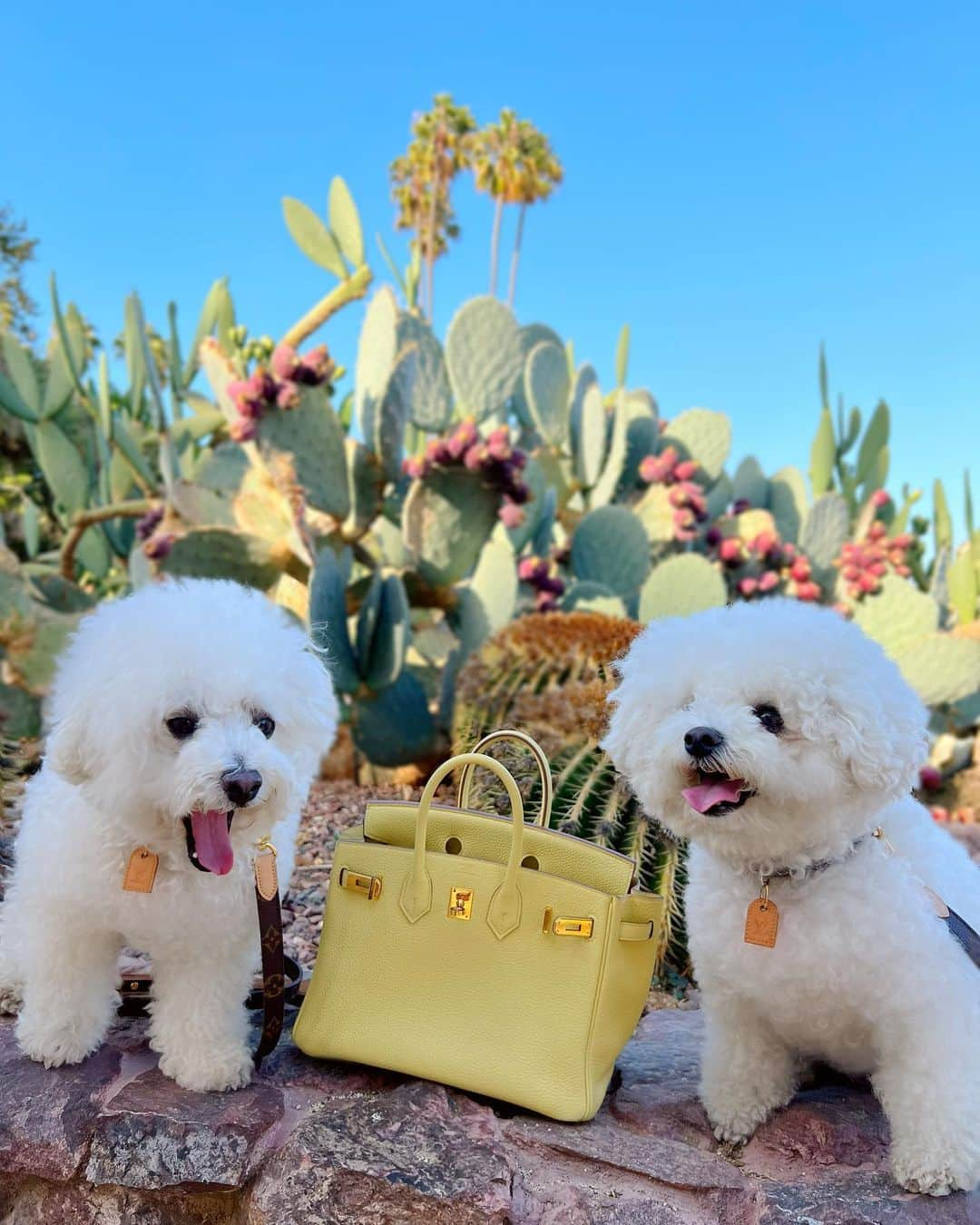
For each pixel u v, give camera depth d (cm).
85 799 71
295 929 121
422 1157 71
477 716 161
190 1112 75
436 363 237
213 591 80
